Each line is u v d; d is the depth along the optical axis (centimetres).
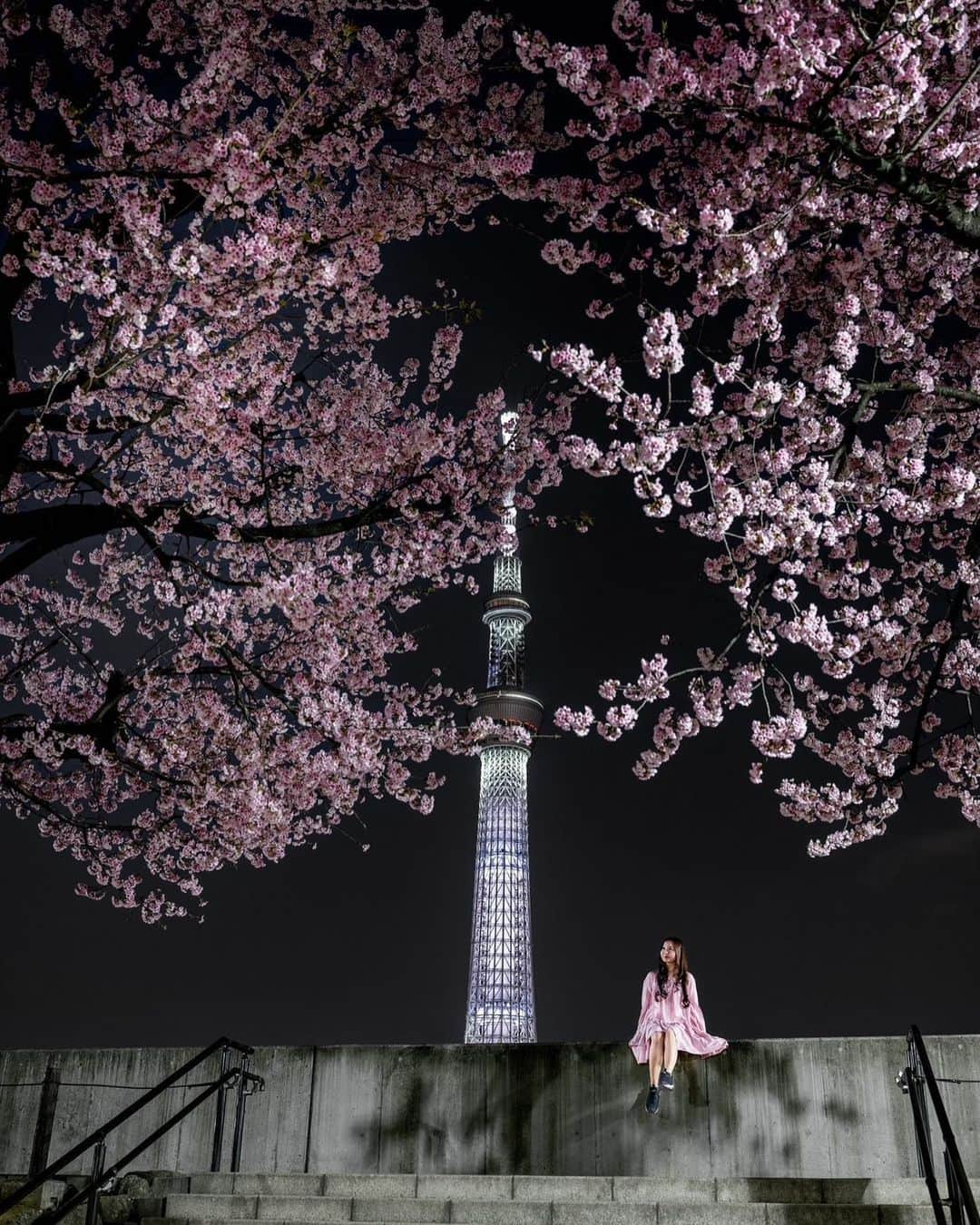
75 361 1143
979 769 1534
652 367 1080
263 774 1800
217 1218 910
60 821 1902
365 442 1599
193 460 1691
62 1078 1370
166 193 1136
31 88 1197
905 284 1409
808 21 912
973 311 1442
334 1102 1281
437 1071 1271
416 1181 995
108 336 1152
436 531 1708
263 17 1380
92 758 1534
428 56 1355
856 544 1369
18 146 1134
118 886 2008
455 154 1502
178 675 1733
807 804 1564
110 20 1358
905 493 1309
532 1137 1216
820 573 1523
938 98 1059
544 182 1361
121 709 1652
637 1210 879
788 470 1221
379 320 1579
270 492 1550
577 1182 973
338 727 1681
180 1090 1330
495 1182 984
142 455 1697
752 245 1048
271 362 1551
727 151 1332
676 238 1064
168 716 1812
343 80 1366
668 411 1139
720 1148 1164
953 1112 1127
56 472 1225
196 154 1118
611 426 1226
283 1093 1295
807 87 1019
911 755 1298
